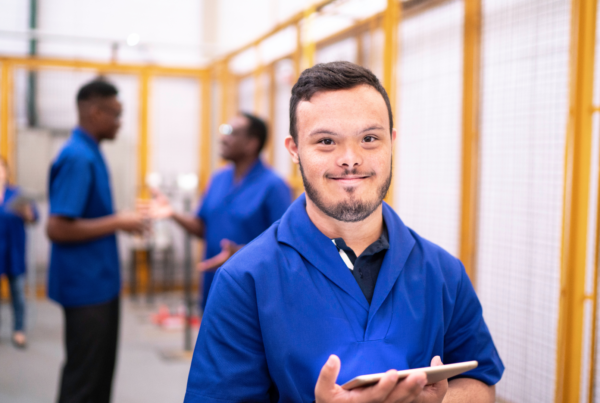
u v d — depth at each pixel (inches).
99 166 82.1
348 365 30.8
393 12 90.0
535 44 68.2
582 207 61.5
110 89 83.4
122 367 132.7
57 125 207.0
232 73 182.1
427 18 86.4
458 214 80.4
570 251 62.3
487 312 78.0
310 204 34.8
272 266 32.6
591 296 61.8
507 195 73.3
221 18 218.4
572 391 62.2
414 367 32.6
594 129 61.9
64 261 78.4
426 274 35.0
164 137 219.3
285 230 34.3
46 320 179.3
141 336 161.8
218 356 32.1
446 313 35.3
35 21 204.7
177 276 222.1
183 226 102.1
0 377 123.9
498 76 74.6
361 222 33.5
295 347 31.0
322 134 30.8
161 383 121.8
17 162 199.5
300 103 31.8
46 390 116.7
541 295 68.1
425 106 87.7
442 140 83.6
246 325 32.3
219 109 197.0
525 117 70.1
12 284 149.5
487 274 77.5
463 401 34.2
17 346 149.2
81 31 210.5
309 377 30.8
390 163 32.4
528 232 70.0
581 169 61.3
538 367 68.7
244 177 96.2
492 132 76.0
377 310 32.5
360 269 34.0
